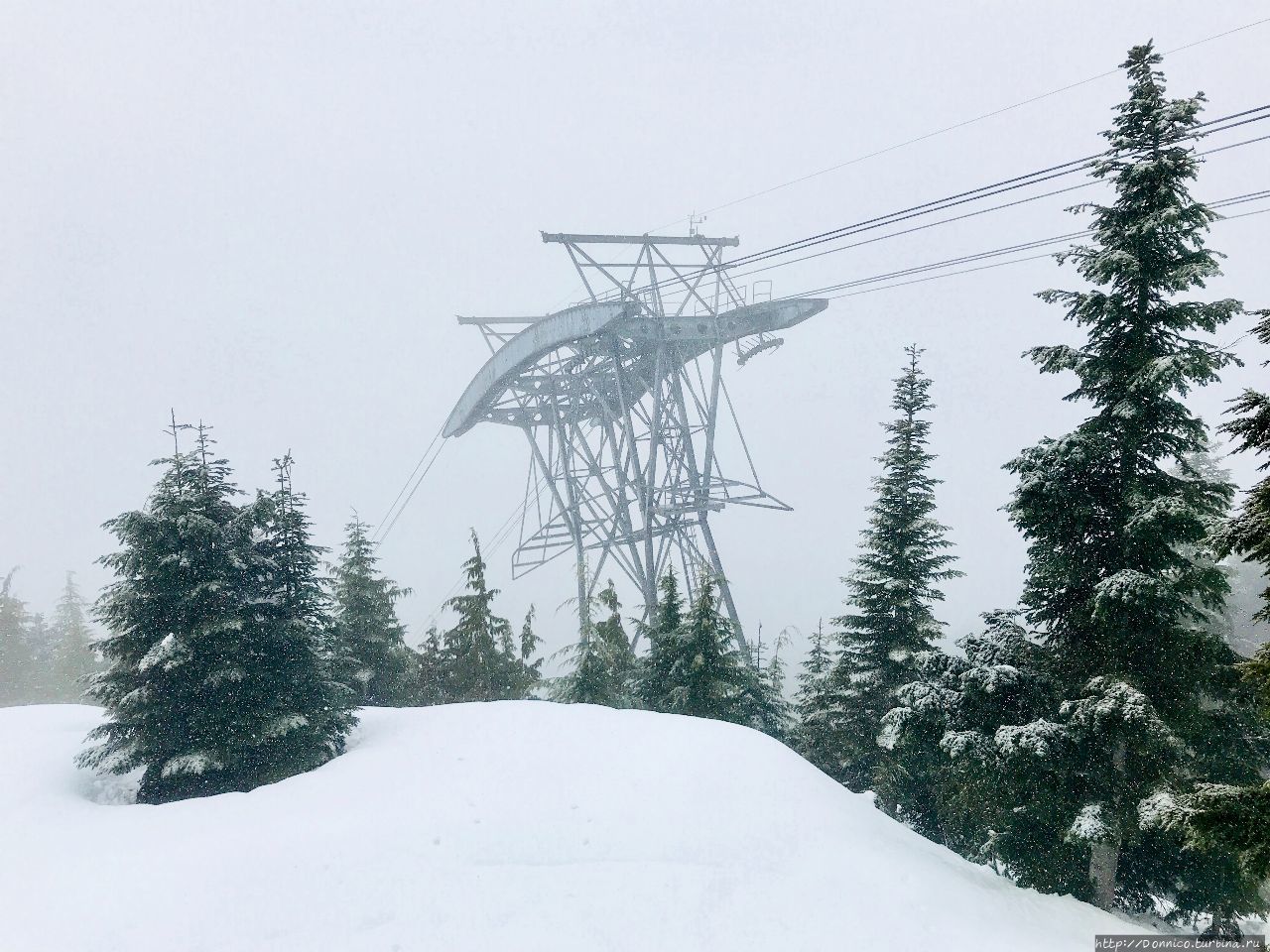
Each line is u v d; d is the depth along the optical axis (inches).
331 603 764.0
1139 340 499.8
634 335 1863.9
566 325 1827.0
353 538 1171.9
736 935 360.5
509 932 350.0
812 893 397.1
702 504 1852.9
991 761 501.0
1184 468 510.9
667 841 432.8
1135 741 470.0
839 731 842.2
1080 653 526.9
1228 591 481.7
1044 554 535.2
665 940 352.8
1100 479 519.5
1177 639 482.6
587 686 963.3
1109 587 472.4
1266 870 306.8
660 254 1866.4
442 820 441.7
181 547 676.1
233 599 676.7
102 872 400.5
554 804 466.6
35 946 336.8
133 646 647.8
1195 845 321.7
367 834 422.9
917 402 815.7
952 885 442.9
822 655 1002.7
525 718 633.6
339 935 343.3
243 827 444.5
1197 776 482.9
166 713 639.1
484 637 1160.8
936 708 546.9
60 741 650.8
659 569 1881.2
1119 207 515.2
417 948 336.5
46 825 477.1
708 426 1907.0
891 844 475.8
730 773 510.0
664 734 574.9
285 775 653.3
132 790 631.8
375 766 542.6
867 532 822.5
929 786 717.9
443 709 743.7
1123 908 540.7
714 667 895.1
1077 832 455.5
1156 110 497.4
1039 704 520.7
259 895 368.2
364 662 1118.4
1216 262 480.4
